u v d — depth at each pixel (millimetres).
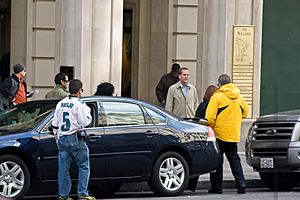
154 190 27094
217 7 37938
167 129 27062
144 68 40625
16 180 24938
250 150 29828
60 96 29766
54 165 25281
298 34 39719
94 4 35844
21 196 24938
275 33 39594
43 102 26531
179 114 31531
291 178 30609
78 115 24219
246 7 38250
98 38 35875
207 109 28531
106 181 26172
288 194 29016
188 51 39031
